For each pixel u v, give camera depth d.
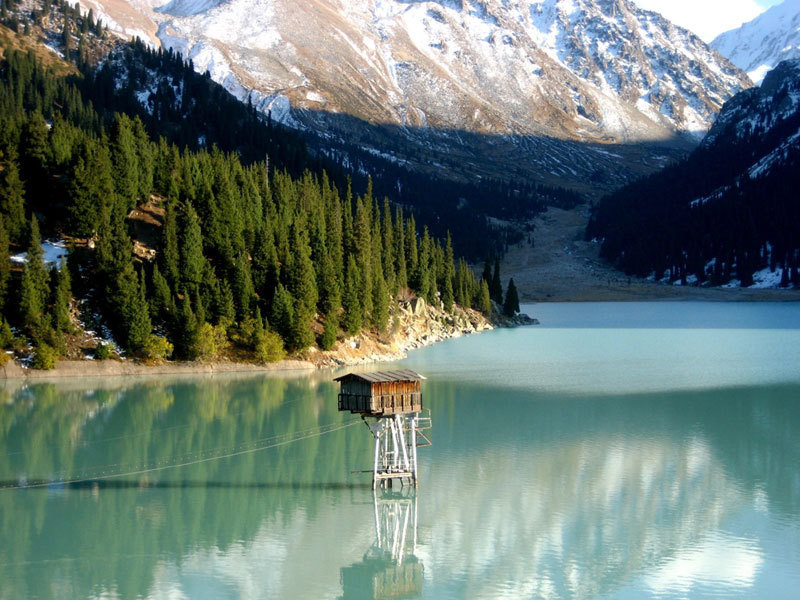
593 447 92.12
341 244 177.75
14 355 133.88
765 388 129.75
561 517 70.50
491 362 164.25
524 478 80.81
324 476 81.81
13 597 55.69
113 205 149.75
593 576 59.19
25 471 83.62
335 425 102.69
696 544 64.62
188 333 139.88
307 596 56.06
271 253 156.12
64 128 177.00
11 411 110.00
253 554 62.94
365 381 72.00
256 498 75.12
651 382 136.88
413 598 55.41
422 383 136.00
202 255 148.62
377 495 76.00
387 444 85.00
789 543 64.81
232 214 156.38
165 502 74.25
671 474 82.25
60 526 68.38
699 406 115.06
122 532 67.25
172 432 99.31
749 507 72.75
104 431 99.69
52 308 136.25
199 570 60.22
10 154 153.62
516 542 65.19
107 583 58.06
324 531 67.44
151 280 144.62
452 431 100.06
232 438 96.56
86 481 80.31
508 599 55.28
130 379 133.88
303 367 147.25
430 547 64.31
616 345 199.12
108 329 141.00
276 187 189.88
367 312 167.38
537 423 104.25
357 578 58.62
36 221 136.50
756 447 92.12
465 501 74.31
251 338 145.88
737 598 55.78
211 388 126.94
